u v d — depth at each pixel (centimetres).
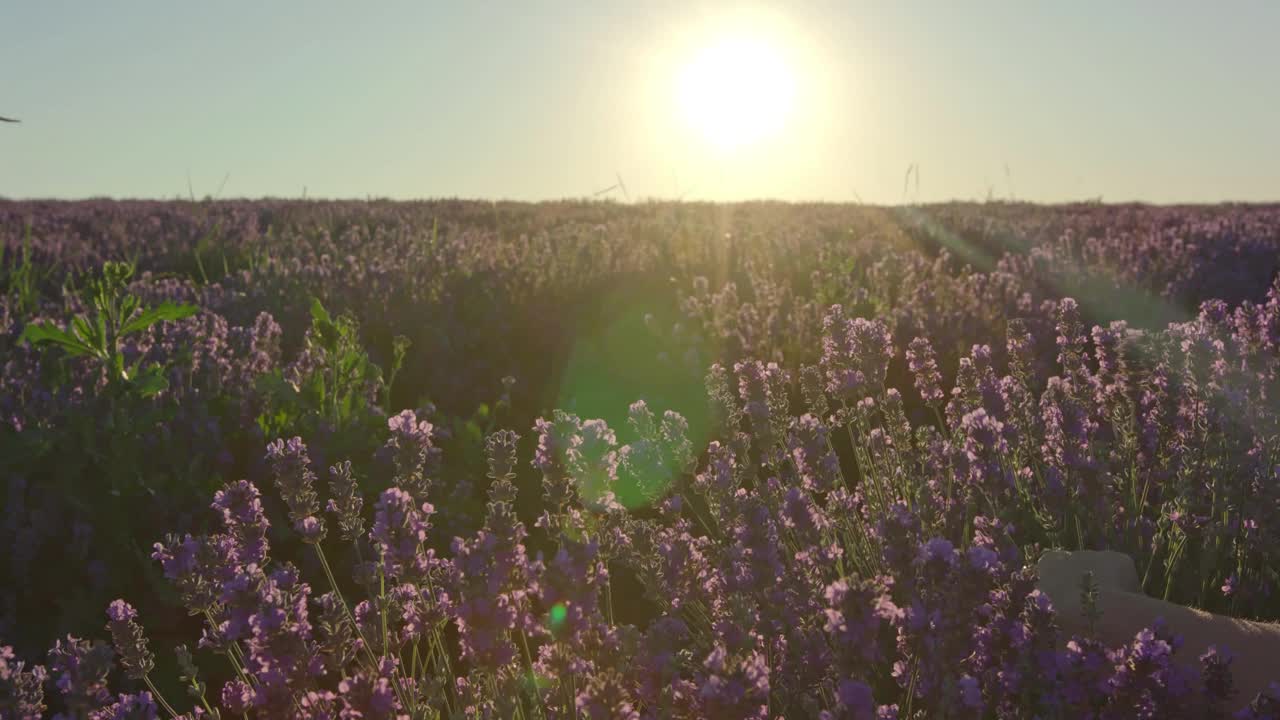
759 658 175
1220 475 316
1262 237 1172
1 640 330
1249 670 225
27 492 387
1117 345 364
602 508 256
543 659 214
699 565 271
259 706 200
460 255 1026
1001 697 220
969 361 371
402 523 233
